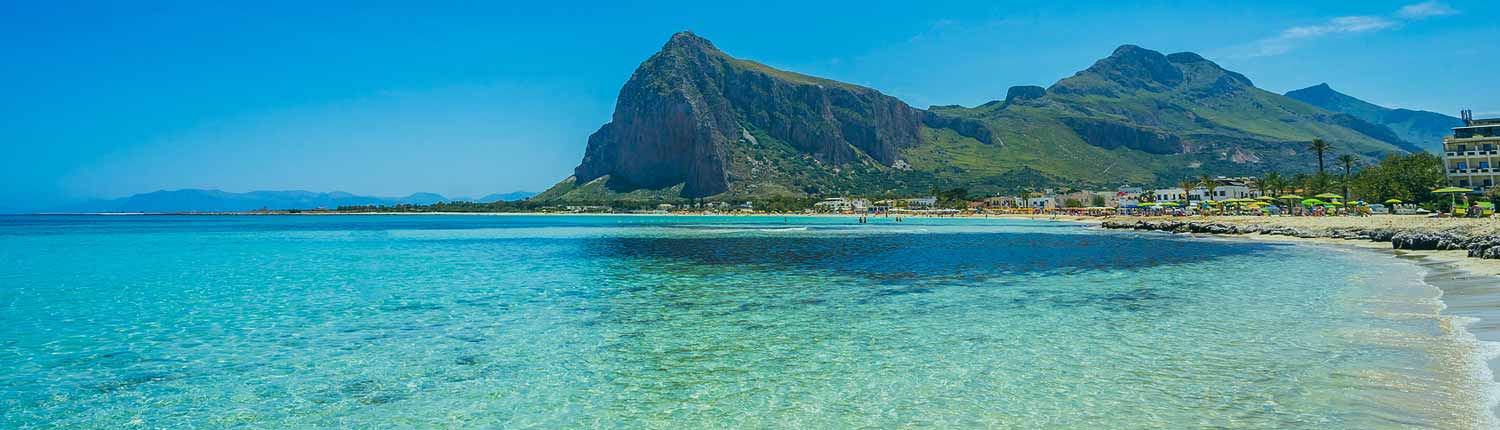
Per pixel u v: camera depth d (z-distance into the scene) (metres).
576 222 184.00
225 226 151.62
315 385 13.97
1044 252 49.91
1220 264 38.06
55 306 24.56
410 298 26.22
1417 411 11.18
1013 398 12.70
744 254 49.97
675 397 13.16
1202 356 15.34
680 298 25.95
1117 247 55.62
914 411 12.12
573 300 25.53
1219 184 183.50
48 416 12.12
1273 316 20.14
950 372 14.55
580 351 16.89
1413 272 31.08
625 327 19.97
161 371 15.05
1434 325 17.80
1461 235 42.25
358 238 87.31
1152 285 28.64
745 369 15.09
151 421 11.88
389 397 13.21
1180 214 135.38
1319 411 11.37
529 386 13.91
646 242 70.31
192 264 43.94
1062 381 13.68
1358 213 100.25
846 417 11.91
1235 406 11.84
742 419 11.88
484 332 19.28
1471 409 11.19
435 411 12.41
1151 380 13.55
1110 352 15.98
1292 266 36.00
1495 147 106.81
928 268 37.41
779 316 21.67
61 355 16.58
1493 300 21.38
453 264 42.78
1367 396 12.01
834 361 15.67
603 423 11.79
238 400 13.01
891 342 17.59
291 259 48.28
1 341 18.23
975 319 20.70
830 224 149.75
